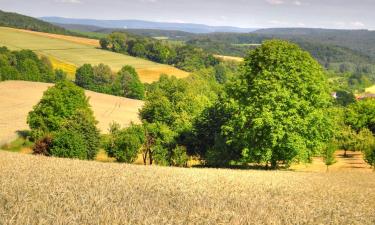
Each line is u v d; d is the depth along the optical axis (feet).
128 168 102.17
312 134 133.08
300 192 80.07
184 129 166.20
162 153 157.79
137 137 157.89
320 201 68.69
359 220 53.31
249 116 128.16
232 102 133.08
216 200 58.80
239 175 104.22
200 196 61.11
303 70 132.67
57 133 151.74
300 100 128.26
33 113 192.13
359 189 93.71
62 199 46.91
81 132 154.40
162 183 74.84
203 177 93.04
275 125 122.93
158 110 218.38
